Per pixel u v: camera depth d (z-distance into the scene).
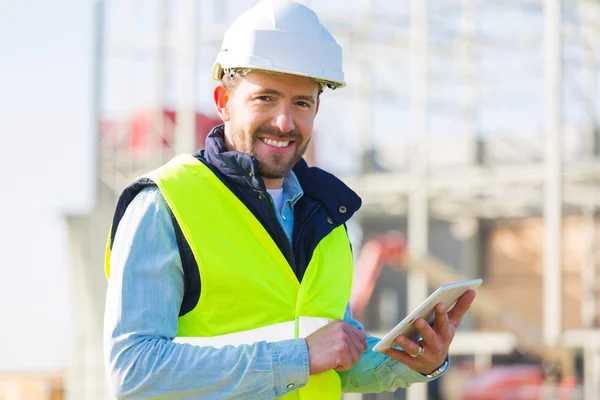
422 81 18.14
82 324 17.30
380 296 25.70
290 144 3.51
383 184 19.47
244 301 3.39
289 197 3.64
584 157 19.84
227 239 3.39
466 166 20.39
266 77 3.43
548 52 16.77
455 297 3.52
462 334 22.16
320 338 3.28
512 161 20.27
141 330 3.22
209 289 3.35
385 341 3.36
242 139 3.49
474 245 24.25
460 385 22.61
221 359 3.18
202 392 3.18
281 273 3.47
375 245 20.91
